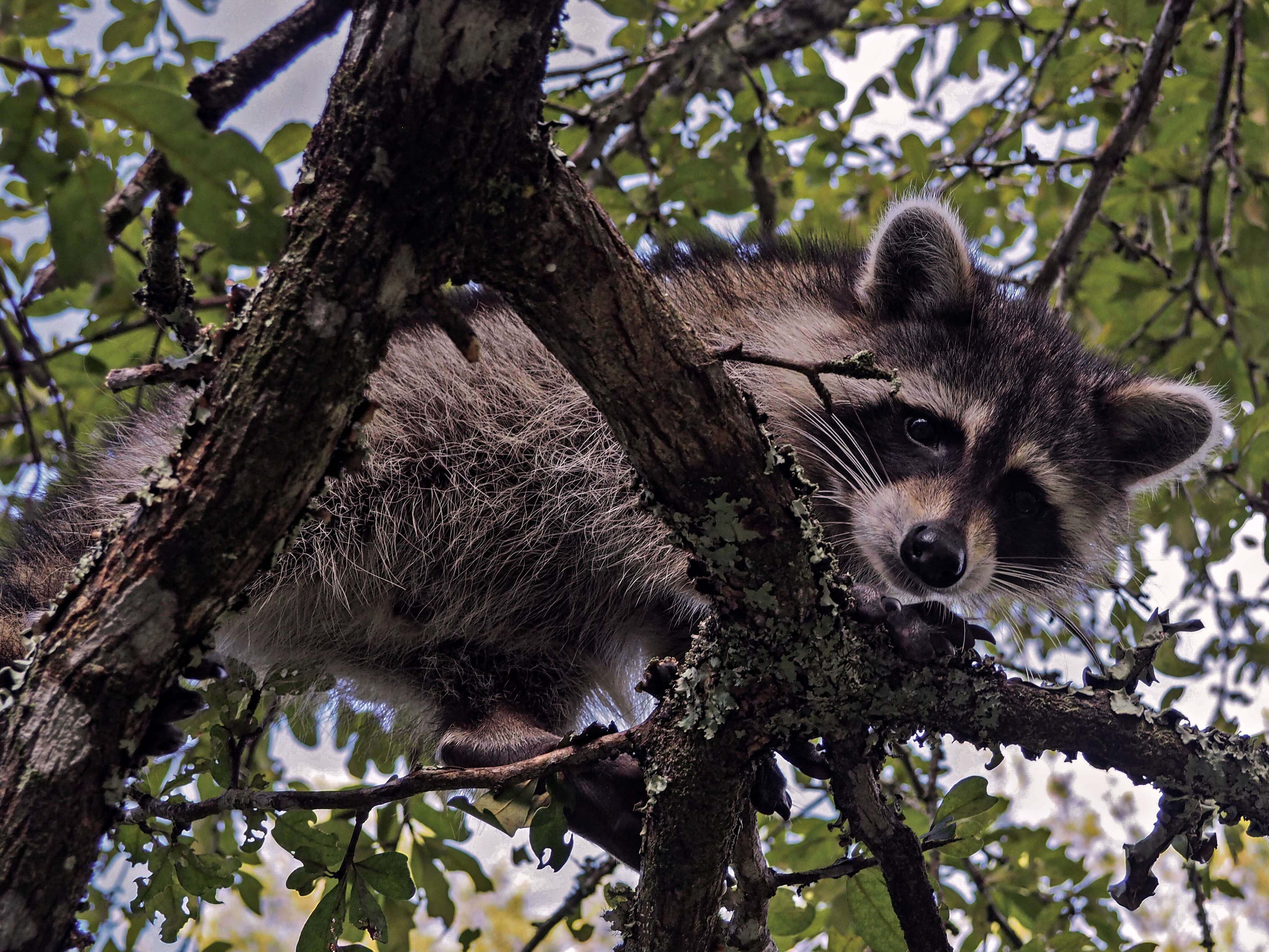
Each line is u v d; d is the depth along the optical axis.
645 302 2.01
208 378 1.94
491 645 3.91
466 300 4.09
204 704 2.49
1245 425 4.16
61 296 3.71
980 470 3.83
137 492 1.98
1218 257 4.78
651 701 4.18
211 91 1.88
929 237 3.98
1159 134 4.88
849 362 2.06
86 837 1.91
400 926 3.42
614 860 3.96
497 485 3.81
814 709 2.47
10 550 3.81
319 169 1.82
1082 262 5.12
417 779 2.41
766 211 4.71
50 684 1.91
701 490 2.23
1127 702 2.57
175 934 2.74
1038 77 4.66
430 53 1.71
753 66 5.07
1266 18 4.89
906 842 2.58
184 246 4.04
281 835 2.60
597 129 4.39
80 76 1.78
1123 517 4.32
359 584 3.71
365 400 1.98
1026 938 4.36
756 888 2.58
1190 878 3.26
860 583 3.78
